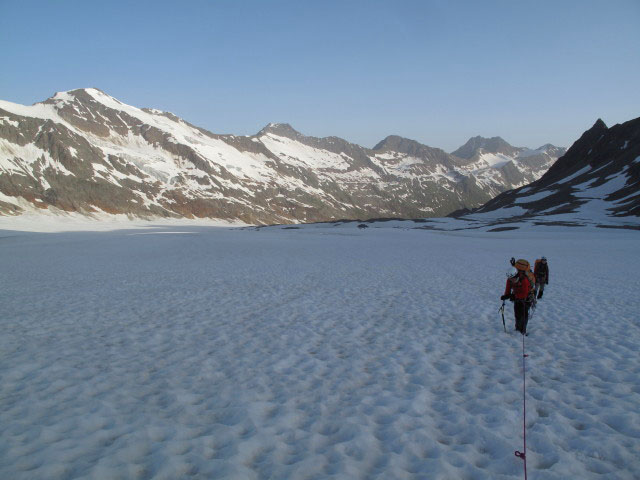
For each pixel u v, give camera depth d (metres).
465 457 4.60
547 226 68.88
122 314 12.23
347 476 4.19
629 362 7.73
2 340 9.35
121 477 4.12
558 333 10.01
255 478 4.20
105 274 21.59
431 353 8.52
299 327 10.69
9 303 13.80
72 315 12.05
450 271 22.69
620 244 39.62
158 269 23.77
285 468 4.35
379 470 4.36
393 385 6.81
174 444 4.78
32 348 8.78
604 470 4.36
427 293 15.80
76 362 7.92
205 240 55.44
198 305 13.56
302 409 5.91
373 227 106.94
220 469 4.27
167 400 6.17
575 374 7.20
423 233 72.38
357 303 13.87
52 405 5.91
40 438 4.89
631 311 12.14
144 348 8.90
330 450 4.74
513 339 9.58
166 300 14.42
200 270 23.27
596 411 5.73
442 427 5.38
